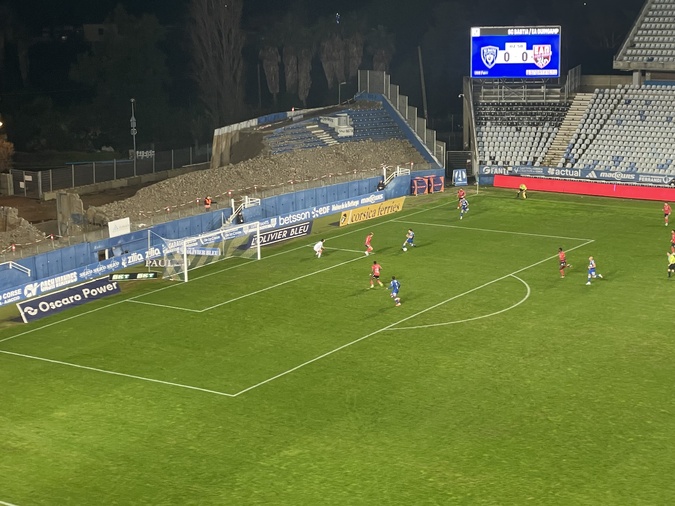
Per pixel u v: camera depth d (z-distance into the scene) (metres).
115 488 33.69
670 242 68.94
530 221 77.25
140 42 130.75
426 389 42.31
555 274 60.97
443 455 35.69
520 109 99.56
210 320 53.19
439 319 52.28
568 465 34.59
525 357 46.03
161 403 41.38
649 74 100.44
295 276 62.00
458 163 100.81
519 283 59.03
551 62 96.25
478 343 48.25
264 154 91.75
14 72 146.50
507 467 34.59
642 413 39.03
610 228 74.19
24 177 95.06
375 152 95.81
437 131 132.25
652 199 85.00
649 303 54.28
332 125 98.50
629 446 36.03
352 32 146.12
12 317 55.00
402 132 101.00
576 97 98.62
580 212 80.44
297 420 39.25
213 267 65.00
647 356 45.75
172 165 106.38
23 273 60.12
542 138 96.06
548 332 49.66
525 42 96.50
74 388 43.31
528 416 39.09
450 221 77.75
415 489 33.06
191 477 34.41
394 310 54.12
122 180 99.62
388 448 36.38
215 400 41.59
